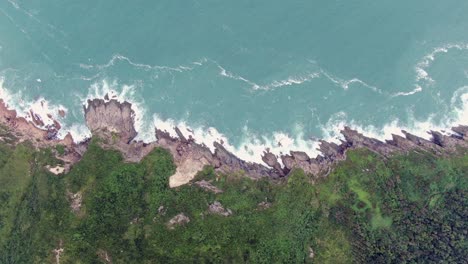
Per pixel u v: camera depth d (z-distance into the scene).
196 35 129.75
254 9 132.00
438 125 122.81
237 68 127.75
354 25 130.88
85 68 128.25
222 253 100.94
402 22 131.38
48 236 101.31
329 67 127.69
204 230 102.88
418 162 113.00
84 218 102.94
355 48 128.88
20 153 114.12
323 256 105.75
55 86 126.94
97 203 104.75
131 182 109.00
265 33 129.88
